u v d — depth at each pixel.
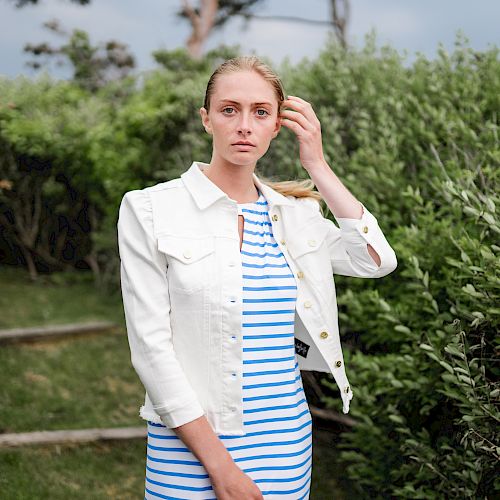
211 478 1.73
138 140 7.43
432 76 4.11
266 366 1.85
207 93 1.90
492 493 2.94
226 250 1.84
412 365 2.95
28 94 9.02
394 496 3.48
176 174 6.34
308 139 1.98
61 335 6.18
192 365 1.79
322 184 1.99
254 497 1.73
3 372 5.25
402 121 4.12
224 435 1.79
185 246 1.81
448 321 3.02
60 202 8.77
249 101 1.82
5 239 9.05
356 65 4.77
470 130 3.42
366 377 3.25
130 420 4.70
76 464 4.03
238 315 1.80
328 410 4.13
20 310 7.00
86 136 8.03
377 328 3.43
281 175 4.54
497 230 2.57
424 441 3.07
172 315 1.81
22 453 4.03
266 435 1.84
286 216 2.00
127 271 1.82
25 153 8.58
